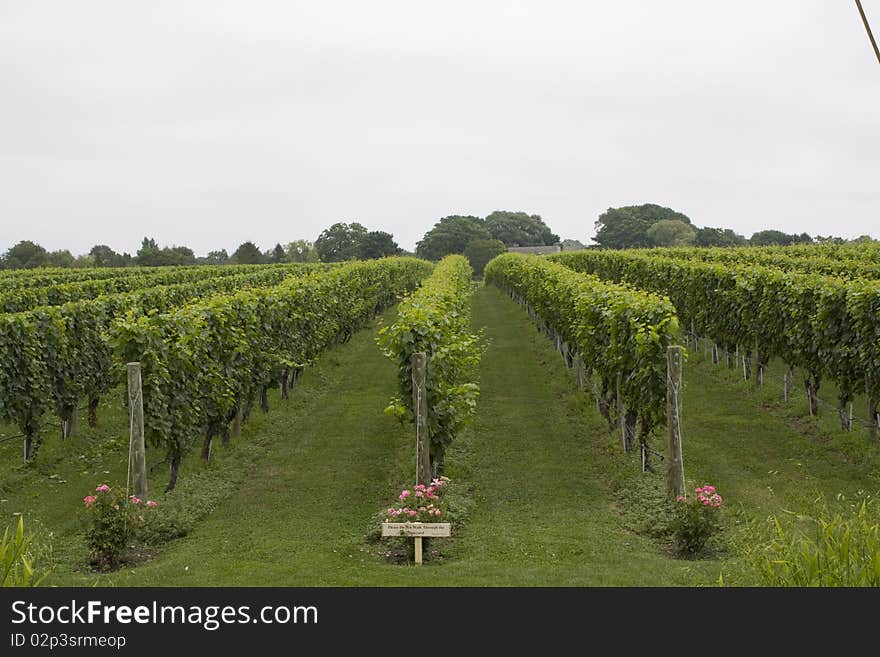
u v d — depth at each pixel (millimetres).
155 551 8984
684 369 20250
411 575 7688
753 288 17234
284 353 16719
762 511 9758
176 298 23188
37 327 13664
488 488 11273
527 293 30578
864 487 10836
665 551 8562
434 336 11508
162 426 11055
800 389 17016
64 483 12219
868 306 12352
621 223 107500
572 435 14227
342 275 25422
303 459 13102
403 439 14195
